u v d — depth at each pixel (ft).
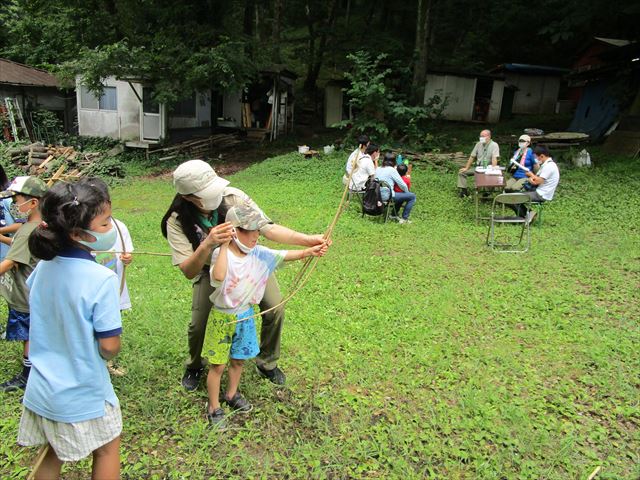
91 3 63.67
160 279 20.03
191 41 58.13
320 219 30.81
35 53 75.82
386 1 104.22
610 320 16.42
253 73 61.52
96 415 7.04
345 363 13.35
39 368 6.95
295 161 51.34
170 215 10.66
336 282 20.04
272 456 10.04
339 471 9.62
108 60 54.03
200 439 10.30
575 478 9.50
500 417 11.18
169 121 62.28
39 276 7.00
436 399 11.93
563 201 34.40
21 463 9.61
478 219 30.86
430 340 14.90
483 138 35.73
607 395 12.10
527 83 89.97
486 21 101.76
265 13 89.92
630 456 10.07
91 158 52.85
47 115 63.67
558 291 18.88
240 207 9.84
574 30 82.53
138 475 9.38
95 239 6.89
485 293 18.60
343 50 92.27
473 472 9.66
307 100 91.09
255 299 10.59
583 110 64.18
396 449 10.22
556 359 13.76
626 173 40.60
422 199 36.45
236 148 67.05
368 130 55.21
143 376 12.41
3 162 48.91
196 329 11.30
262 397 11.82
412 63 63.93
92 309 6.77
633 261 22.66
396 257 23.40
